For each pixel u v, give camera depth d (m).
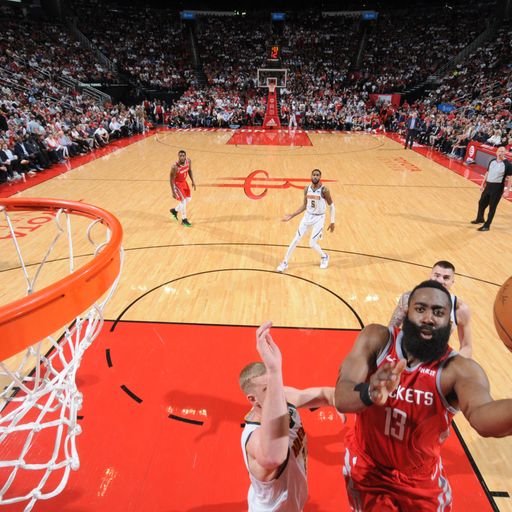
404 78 28.06
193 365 4.05
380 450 1.75
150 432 3.28
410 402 1.60
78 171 12.40
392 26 32.38
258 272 6.04
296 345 4.36
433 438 1.66
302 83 28.62
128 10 31.81
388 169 13.17
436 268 3.09
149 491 2.80
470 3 31.06
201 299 5.27
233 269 6.12
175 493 2.79
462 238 7.42
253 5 34.22
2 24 23.31
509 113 18.45
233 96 26.16
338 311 5.04
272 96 23.39
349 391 1.42
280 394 1.62
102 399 3.60
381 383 1.28
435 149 17.16
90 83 23.95
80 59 25.30
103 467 2.97
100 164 13.48
